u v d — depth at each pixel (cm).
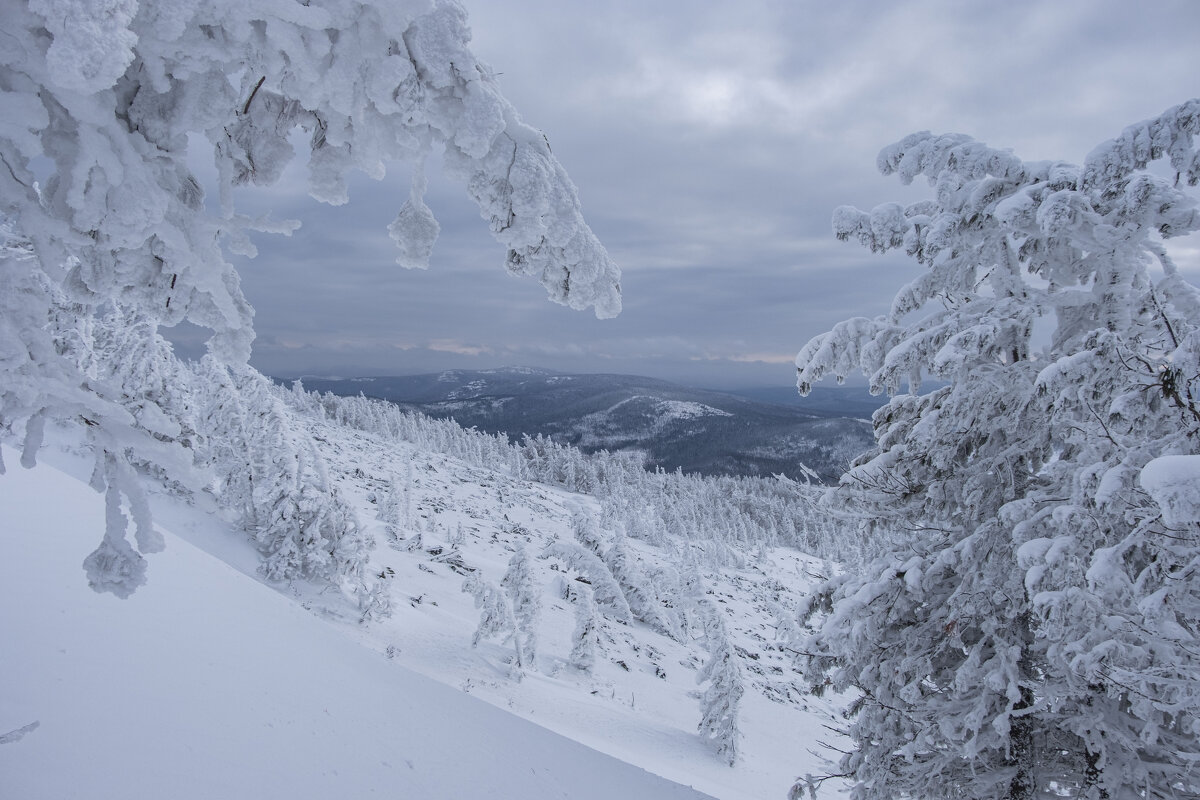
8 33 159
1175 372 463
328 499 2659
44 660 375
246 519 2742
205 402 2789
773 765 2659
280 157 237
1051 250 641
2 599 430
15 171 180
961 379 654
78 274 209
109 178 183
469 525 6319
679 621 4744
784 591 7494
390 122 227
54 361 194
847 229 722
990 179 629
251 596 739
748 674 4028
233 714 411
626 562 4759
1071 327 646
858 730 763
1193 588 443
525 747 618
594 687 2986
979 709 640
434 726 558
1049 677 630
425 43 205
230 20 186
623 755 2023
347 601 2633
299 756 397
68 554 571
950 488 723
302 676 535
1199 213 520
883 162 712
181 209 212
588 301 256
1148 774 586
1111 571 461
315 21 191
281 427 2691
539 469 13450
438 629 2836
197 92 198
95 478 206
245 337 246
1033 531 604
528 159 229
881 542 803
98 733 327
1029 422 671
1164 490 308
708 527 10538
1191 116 499
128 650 434
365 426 13125
